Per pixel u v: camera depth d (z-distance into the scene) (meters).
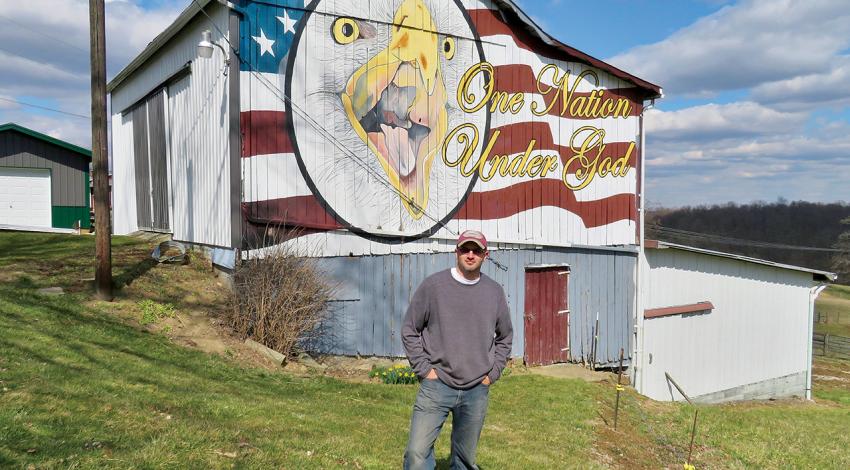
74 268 11.35
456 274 4.34
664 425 11.16
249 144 10.76
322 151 11.43
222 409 6.51
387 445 6.38
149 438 5.05
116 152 20.62
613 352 14.62
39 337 7.59
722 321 16.62
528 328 13.64
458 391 4.28
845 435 12.73
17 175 21.70
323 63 11.40
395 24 12.09
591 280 14.44
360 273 11.88
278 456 5.29
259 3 10.81
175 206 14.30
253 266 10.60
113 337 8.55
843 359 30.59
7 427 4.64
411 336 4.36
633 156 15.03
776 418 13.98
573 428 9.45
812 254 65.44
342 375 10.96
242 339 10.29
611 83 14.65
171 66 14.30
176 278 11.52
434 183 12.62
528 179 13.70
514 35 13.43
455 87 12.79
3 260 11.51
